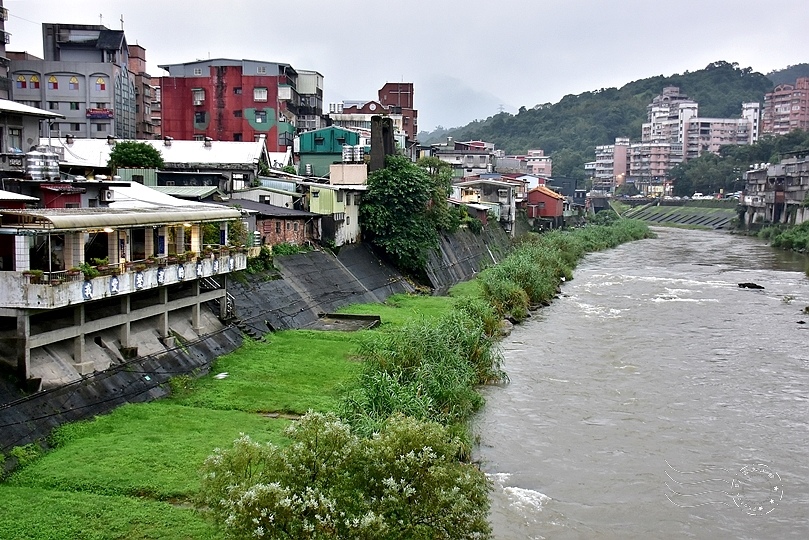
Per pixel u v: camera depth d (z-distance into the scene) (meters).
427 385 28.28
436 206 69.62
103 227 26.39
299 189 58.09
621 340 44.41
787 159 132.88
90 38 87.44
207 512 17.36
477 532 16.59
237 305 39.03
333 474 15.01
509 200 102.75
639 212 185.12
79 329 26.12
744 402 32.75
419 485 15.07
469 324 37.00
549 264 69.19
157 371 29.38
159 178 55.09
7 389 23.12
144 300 32.78
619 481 24.50
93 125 84.06
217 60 91.31
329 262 52.56
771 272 78.94
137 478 20.72
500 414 30.58
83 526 18.23
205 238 38.38
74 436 23.39
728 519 22.14
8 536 17.53
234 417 26.09
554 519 21.80
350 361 34.03
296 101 100.19
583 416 30.58
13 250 24.77
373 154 64.69
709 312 54.00
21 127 44.78
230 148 65.69
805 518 22.27
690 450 27.22
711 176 178.88
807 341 44.69
